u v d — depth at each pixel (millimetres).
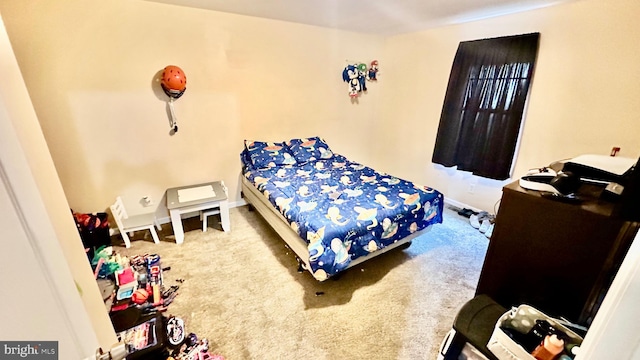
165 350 1379
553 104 2395
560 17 2240
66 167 2340
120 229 2359
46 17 2025
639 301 395
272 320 1678
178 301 1819
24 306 463
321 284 1993
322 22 3084
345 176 2801
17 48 1984
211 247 2457
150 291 1802
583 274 1044
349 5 2463
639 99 1945
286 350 1485
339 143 4008
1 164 408
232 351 1478
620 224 915
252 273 2105
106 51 2273
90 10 2146
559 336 948
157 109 2607
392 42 3771
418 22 3002
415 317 1717
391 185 2535
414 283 2021
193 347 1456
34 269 461
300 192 2395
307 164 3215
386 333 1600
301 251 2004
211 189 2832
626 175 1140
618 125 2062
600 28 2051
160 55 2496
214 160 3059
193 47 2625
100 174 2496
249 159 3121
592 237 995
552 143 2451
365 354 1470
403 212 2109
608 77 2062
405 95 3748
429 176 3660
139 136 2592
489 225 2799
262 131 3295
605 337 449
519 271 1252
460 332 1122
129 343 1327
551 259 1129
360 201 2186
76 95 2248
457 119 3074
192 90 2729
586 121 2221
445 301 1853
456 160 3170
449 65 3164
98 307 829
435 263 2260
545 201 1101
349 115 3943
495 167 2809
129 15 2289
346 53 3598
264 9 2600
